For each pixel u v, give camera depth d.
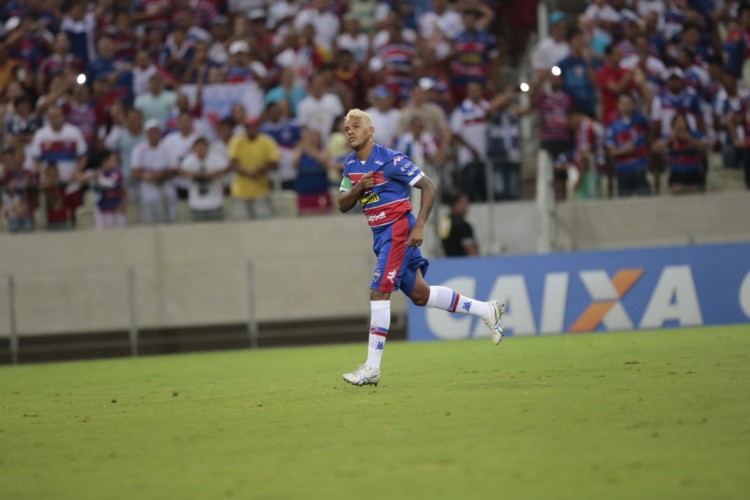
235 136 64.94
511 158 63.31
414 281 32.34
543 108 63.84
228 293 65.38
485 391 29.28
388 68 71.19
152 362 55.81
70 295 66.25
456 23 76.56
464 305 32.97
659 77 69.81
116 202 66.25
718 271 56.31
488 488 16.47
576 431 21.39
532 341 51.81
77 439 24.25
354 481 17.48
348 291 64.75
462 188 61.81
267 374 41.41
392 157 30.98
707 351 39.94
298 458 19.94
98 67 75.25
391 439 21.53
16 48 77.31
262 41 76.31
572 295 56.84
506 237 61.97
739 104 64.31
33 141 67.00
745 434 20.22
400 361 43.53
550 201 62.06
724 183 63.03
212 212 65.62
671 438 20.11
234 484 17.77
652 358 37.94
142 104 69.44
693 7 77.38
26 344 66.19
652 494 15.62
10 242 66.75
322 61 73.56
